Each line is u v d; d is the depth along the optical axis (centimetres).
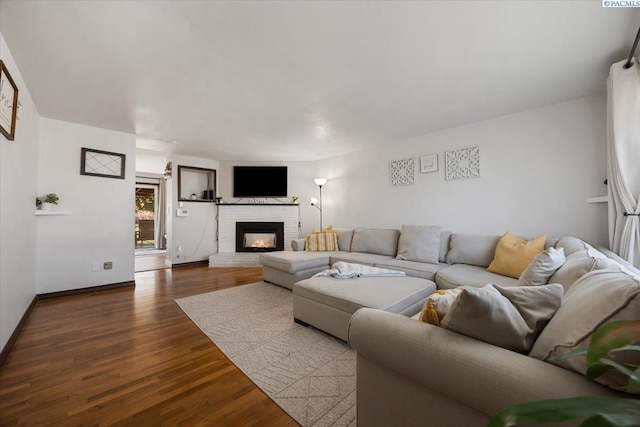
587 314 74
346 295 212
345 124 345
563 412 37
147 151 506
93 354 194
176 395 151
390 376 102
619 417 35
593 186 262
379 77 227
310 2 146
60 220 327
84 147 343
